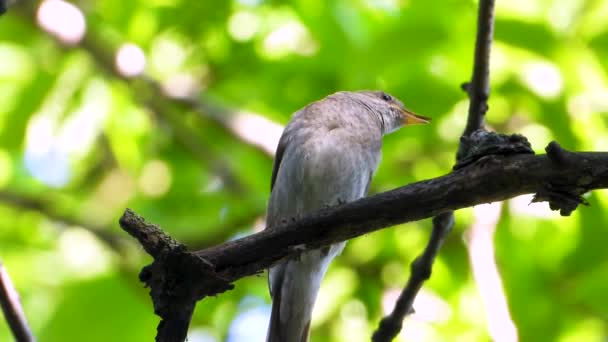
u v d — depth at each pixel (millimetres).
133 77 11453
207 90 11875
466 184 5566
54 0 11508
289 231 5742
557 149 5297
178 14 11656
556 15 9711
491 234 9133
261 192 11492
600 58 9688
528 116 10133
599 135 9828
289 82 11406
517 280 9906
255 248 5699
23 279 10805
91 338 10555
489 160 5531
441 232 7086
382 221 5746
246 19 11719
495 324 8477
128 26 11734
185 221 11539
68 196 11930
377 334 7383
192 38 11844
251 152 11766
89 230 11328
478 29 6910
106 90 11695
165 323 5414
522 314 9875
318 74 11211
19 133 11453
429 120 10047
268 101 11609
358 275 10914
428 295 10609
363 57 10227
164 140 12242
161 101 11711
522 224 10008
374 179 10758
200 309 11562
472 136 5766
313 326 10734
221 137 12211
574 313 9953
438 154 10781
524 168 5434
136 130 12031
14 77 11555
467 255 10562
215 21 11727
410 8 9938
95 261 11008
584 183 5336
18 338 6742
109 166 12578
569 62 9727
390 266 10906
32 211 11547
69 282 10781
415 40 9906
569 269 9945
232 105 11750
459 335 10477
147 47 11820
